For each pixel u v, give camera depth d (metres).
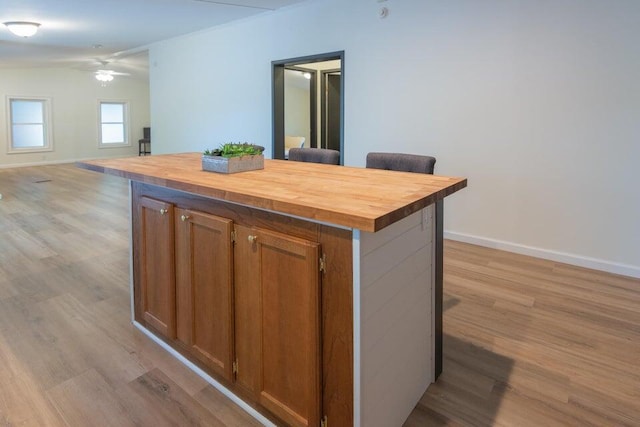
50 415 1.71
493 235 3.88
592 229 3.37
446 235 4.18
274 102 5.40
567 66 3.30
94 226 4.62
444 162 4.04
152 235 2.13
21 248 3.85
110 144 11.26
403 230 1.56
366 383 1.40
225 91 6.04
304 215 1.34
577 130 3.33
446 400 1.82
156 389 1.88
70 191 6.70
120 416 1.71
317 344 1.44
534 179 3.58
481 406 1.78
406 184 1.74
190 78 6.59
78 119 10.64
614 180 3.23
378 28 4.26
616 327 2.43
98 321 2.49
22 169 9.30
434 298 1.87
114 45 7.13
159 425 1.67
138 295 2.35
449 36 3.83
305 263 1.42
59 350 2.18
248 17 5.43
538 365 2.07
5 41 6.40
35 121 10.04
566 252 3.51
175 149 7.16
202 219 1.80
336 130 7.25
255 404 1.72
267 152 5.63
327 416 1.47
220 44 5.96
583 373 2.00
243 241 1.64
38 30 5.75
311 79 7.02
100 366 2.05
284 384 1.57
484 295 2.87
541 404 1.79
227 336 1.76
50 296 2.84
